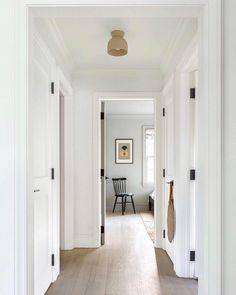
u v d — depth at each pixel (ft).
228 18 4.58
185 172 8.80
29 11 4.90
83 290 8.02
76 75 12.42
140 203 22.72
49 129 8.13
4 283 4.66
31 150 4.97
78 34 9.01
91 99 12.42
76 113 12.39
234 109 4.34
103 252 11.50
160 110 12.36
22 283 4.69
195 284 8.39
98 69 12.33
